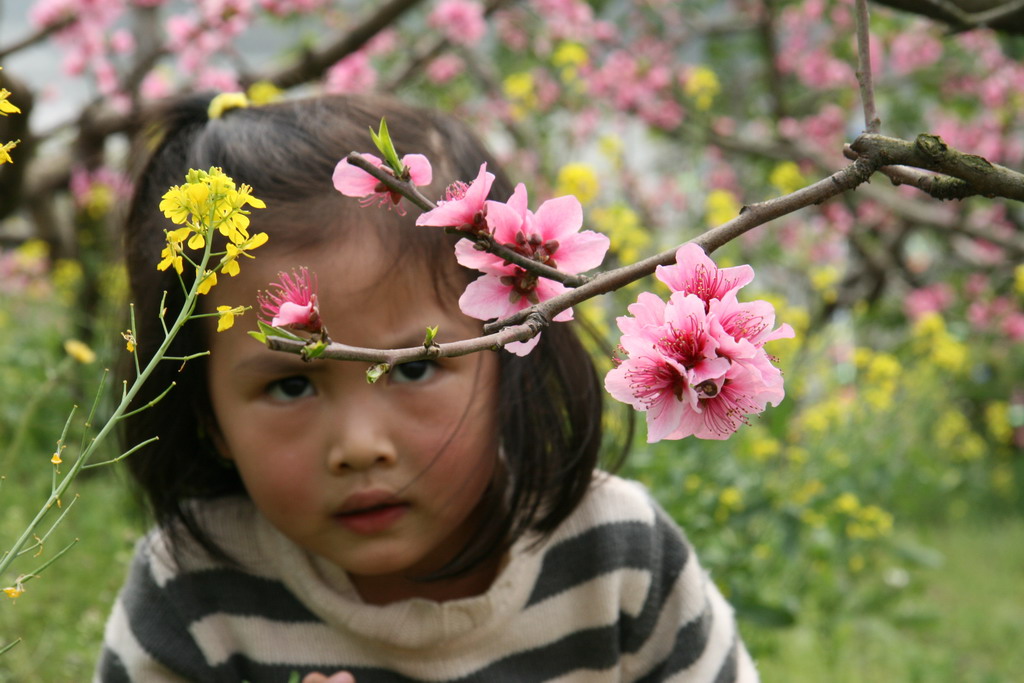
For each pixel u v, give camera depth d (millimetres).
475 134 1767
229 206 1049
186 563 1772
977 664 3738
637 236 3383
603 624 1784
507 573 1739
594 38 5836
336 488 1458
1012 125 6703
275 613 1757
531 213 1021
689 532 2988
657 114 6074
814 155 6145
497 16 5637
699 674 1812
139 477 1743
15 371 4090
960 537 5438
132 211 1752
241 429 1497
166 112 1884
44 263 5379
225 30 4766
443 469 1488
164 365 1643
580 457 1746
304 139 1593
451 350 865
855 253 6879
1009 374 6902
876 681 3408
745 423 962
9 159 1049
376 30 4555
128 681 1756
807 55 6852
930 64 6484
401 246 1452
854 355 4523
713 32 6832
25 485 3574
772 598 3457
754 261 5703
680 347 913
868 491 4441
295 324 938
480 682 1738
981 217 6527
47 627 2582
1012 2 1981
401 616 1700
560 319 1023
